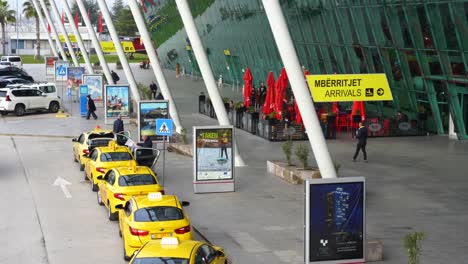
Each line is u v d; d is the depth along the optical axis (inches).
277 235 789.2
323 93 729.6
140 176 879.1
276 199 976.9
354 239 646.5
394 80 1621.6
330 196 638.5
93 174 1042.1
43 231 821.2
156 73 1533.0
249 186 1066.1
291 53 776.3
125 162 1047.0
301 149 1117.1
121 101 1786.4
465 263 689.6
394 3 1455.5
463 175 1135.6
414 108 1617.9
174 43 3580.2
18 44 6781.5
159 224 685.9
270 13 773.3
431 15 1375.5
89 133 1256.8
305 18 1887.3
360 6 1581.0
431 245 752.3
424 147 1416.1
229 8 2509.8
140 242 681.0
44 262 702.5
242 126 1702.8
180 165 1252.5
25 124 1840.6
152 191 858.8
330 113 1574.8
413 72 1551.4
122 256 719.7
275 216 879.1
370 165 1222.3
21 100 2063.2
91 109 1930.4
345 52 1763.0
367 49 1653.5
